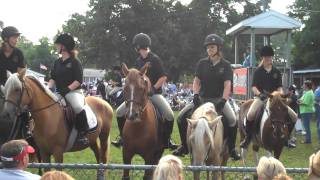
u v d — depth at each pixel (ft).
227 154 32.96
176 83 187.42
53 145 29.40
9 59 31.58
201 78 32.60
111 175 33.17
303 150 57.06
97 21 177.68
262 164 15.58
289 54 76.07
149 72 31.81
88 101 33.47
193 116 29.89
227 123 31.99
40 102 28.71
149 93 30.42
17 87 27.66
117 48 177.99
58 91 31.04
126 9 176.45
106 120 34.35
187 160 44.37
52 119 29.01
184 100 134.10
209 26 190.49
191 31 186.29
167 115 31.73
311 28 165.48
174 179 14.99
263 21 73.51
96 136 32.91
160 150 32.12
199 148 26.71
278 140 34.71
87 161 45.62
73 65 30.78
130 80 29.12
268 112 34.96
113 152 51.72
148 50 32.01
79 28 185.06
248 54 83.82
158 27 179.42
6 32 31.27
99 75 339.16
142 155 30.63
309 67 170.60
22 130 30.71
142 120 29.50
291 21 73.72
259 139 37.09
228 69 32.22
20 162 16.14
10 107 27.61
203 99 32.53
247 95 69.10
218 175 32.35
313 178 15.72
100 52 179.11
